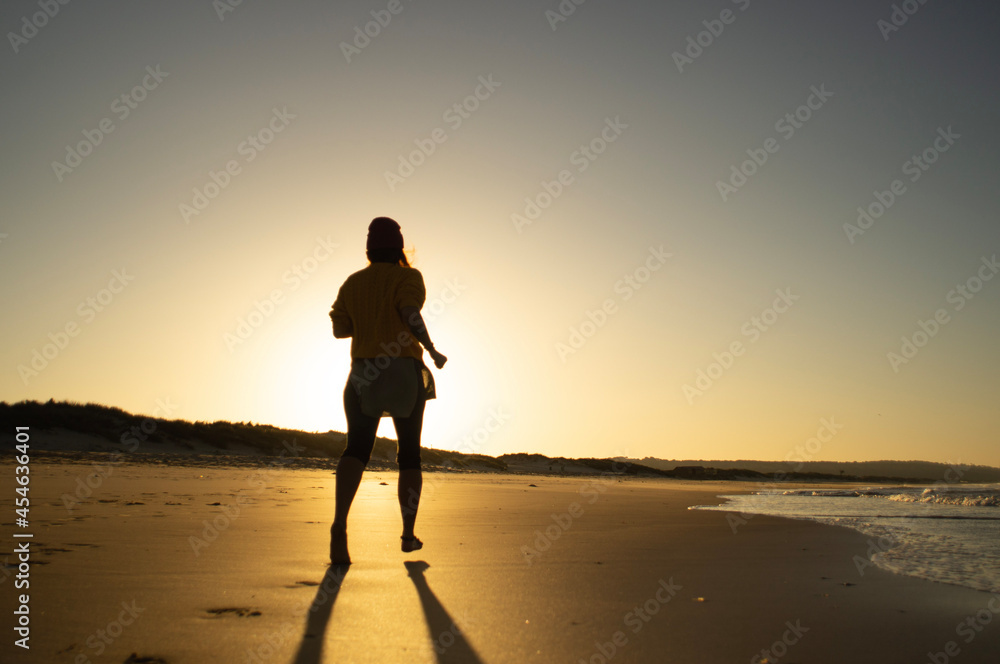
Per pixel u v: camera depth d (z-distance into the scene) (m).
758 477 50.09
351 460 2.87
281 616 1.92
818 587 2.64
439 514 5.45
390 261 3.18
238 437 24.11
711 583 2.67
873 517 6.87
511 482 15.97
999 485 17.69
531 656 1.64
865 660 1.68
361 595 2.22
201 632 1.74
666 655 1.68
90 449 19.25
